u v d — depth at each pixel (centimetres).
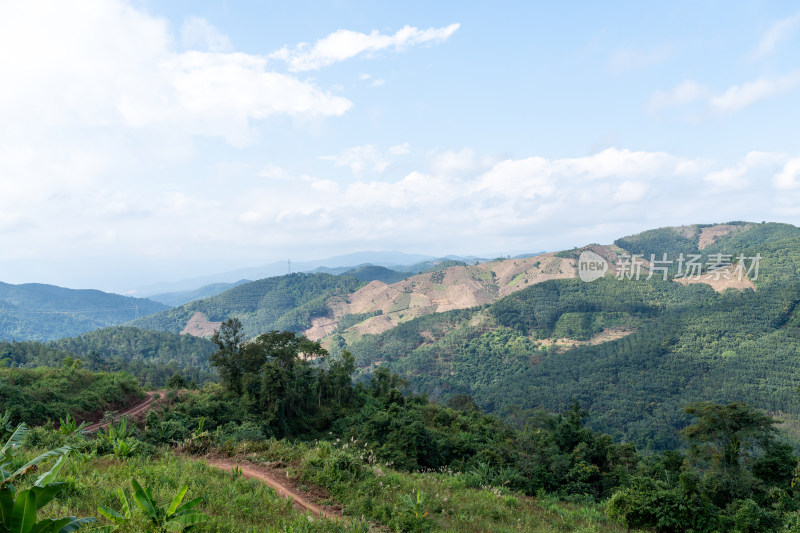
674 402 14762
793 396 13262
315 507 1268
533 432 4212
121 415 4047
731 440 3269
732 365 16400
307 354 6481
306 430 5359
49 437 1647
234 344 5766
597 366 18712
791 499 2823
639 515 2145
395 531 1192
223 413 4456
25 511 451
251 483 1259
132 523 698
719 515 2222
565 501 2981
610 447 4034
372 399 6606
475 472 3150
